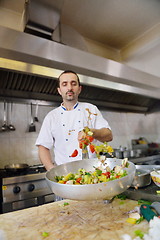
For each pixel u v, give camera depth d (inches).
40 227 24.5
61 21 95.9
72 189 22.8
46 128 51.1
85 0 83.3
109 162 35.3
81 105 53.6
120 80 93.4
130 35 113.1
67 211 29.4
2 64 61.7
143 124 154.9
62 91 49.1
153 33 106.5
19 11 89.1
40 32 73.6
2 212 64.7
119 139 137.6
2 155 90.8
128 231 22.0
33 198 69.8
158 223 21.7
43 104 98.5
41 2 64.1
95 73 82.3
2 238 22.1
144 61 130.9
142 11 93.0
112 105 125.0
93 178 26.5
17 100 90.5
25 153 97.1
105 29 105.7
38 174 72.2
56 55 69.9
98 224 24.3
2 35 58.7
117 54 129.6
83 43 101.3
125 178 24.1
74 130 50.0
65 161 49.3
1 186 68.1
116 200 33.0
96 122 52.3
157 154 128.0
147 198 30.9
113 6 88.1
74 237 21.5
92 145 33.0
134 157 111.5
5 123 93.2
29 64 64.6
